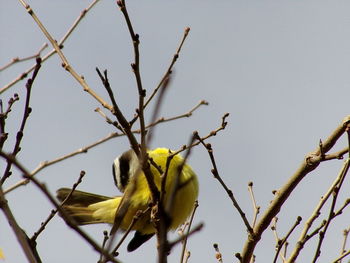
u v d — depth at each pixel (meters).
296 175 11.30
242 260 11.48
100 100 10.30
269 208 11.43
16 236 6.81
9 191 9.41
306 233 10.39
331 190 10.20
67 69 10.74
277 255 10.60
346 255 10.46
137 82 9.63
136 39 9.58
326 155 10.95
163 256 5.56
